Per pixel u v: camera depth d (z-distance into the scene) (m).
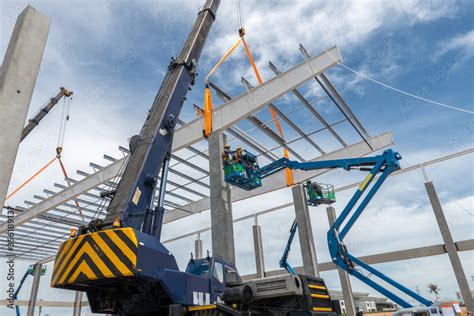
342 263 13.35
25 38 7.64
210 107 18.50
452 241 22.77
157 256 6.20
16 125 6.99
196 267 8.37
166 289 6.20
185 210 29.58
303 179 24.44
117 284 6.51
